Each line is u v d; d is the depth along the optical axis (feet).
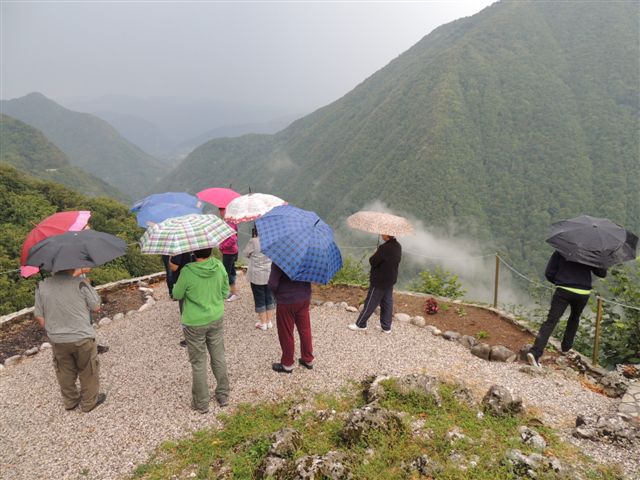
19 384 16.90
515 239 370.73
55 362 14.21
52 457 12.44
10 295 58.23
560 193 395.75
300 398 14.96
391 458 10.82
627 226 345.10
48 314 13.58
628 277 20.31
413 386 14.19
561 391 15.17
